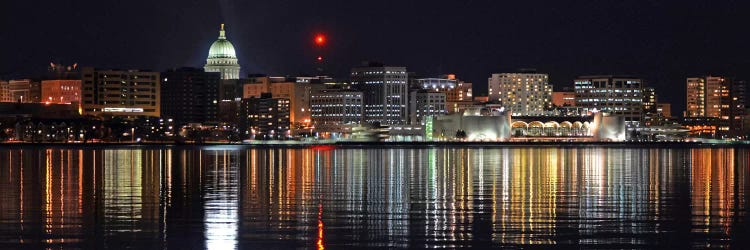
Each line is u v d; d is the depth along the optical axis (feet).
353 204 453.17
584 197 490.90
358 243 339.36
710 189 546.26
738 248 330.75
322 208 435.94
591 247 332.39
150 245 335.67
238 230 365.61
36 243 339.16
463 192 522.88
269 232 361.10
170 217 401.29
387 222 387.34
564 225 378.32
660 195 503.61
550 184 586.86
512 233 359.46
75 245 335.67
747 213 414.41
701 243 338.95
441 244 338.13
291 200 473.26
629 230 366.02
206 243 338.95
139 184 581.12
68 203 456.04
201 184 583.17
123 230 365.40
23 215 407.03
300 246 334.24
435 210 428.15
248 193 514.27
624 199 479.00
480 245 336.49
